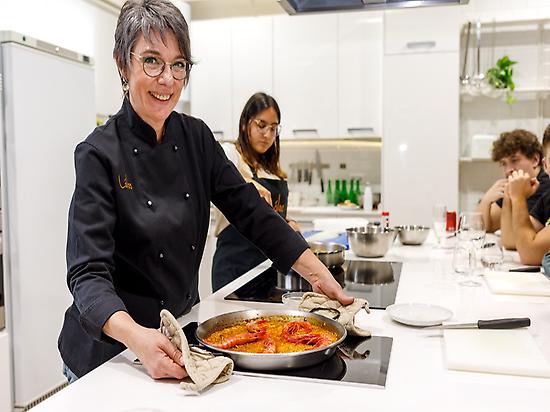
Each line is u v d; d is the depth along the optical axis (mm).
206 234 1540
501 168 4277
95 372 1061
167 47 1203
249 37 4395
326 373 1041
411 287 1747
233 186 1545
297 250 1479
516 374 1039
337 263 2006
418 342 1226
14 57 2516
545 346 1184
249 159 2512
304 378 1018
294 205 4562
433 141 3986
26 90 2600
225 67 4461
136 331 1031
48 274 2781
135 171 1311
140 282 1352
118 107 4113
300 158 4742
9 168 2537
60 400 934
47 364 2783
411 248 2559
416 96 3986
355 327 1254
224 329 1236
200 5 4832
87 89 3090
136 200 1299
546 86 4145
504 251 2518
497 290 1649
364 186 4629
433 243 2717
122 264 1333
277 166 2631
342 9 2510
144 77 1211
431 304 1507
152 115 1277
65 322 1408
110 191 1245
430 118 3977
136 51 1202
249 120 2471
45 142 2738
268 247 1515
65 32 3502
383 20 4008
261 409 898
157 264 1351
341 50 4215
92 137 1266
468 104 4285
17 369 2607
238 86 4445
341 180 4668
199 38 4496
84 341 1343
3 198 2535
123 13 1227
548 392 961
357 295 1650
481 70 4250
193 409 898
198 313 1470
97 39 3830
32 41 2631
